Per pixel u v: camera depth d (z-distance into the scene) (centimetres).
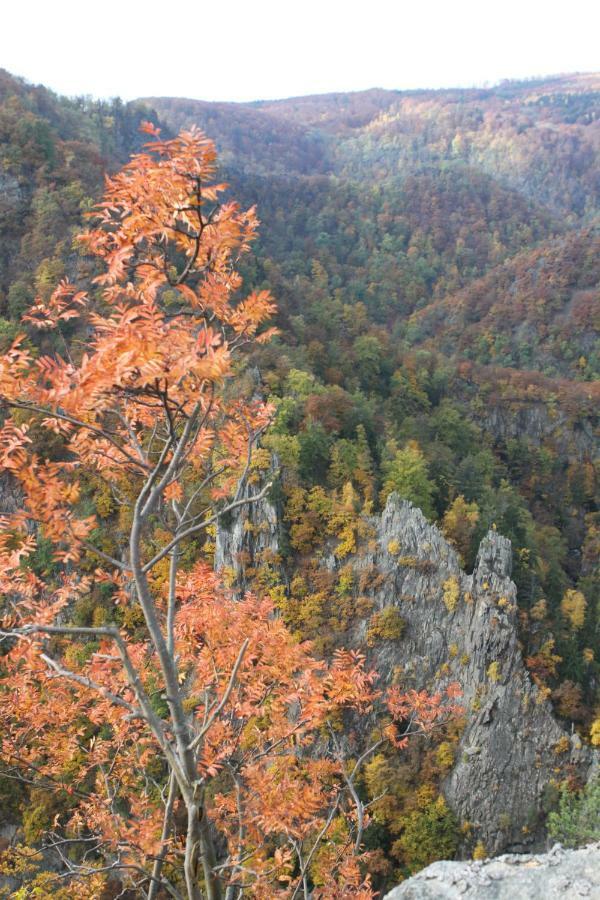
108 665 1332
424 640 5625
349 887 1659
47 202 9944
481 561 5750
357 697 1675
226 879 1454
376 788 4816
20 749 1620
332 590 5781
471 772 5081
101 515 5944
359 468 6562
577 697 5522
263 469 5975
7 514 1070
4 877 3678
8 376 986
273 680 1634
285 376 7350
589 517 11250
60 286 1145
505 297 19938
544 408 12262
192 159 966
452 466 7994
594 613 7375
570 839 4578
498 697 5328
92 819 1695
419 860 4688
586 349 17575
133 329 963
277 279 12375
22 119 10925
